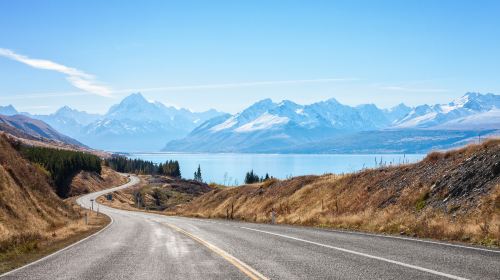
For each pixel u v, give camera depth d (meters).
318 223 29.72
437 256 12.41
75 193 143.50
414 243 15.59
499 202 18.34
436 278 9.55
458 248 13.88
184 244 18.25
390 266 11.13
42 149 154.62
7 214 27.94
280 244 16.97
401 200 25.73
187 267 12.18
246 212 51.44
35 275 11.59
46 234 27.53
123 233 26.05
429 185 24.83
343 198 34.91
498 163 21.28
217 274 11.00
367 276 10.05
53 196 45.97
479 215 18.39
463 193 21.53
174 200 165.38
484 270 10.21
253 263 12.46
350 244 16.08
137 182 192.50
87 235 26.06
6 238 21.61
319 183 43.97
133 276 11.00
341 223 27.16
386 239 17.36
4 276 11.63
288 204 43.59
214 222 37.41
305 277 10.23
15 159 42.19
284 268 11.49
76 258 14.83
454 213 20.12
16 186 34.19
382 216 24.62
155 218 50.44
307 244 16.61
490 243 14.71
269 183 57.25
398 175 31.16
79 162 170.38
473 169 22.73
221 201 67.38
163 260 13.64
